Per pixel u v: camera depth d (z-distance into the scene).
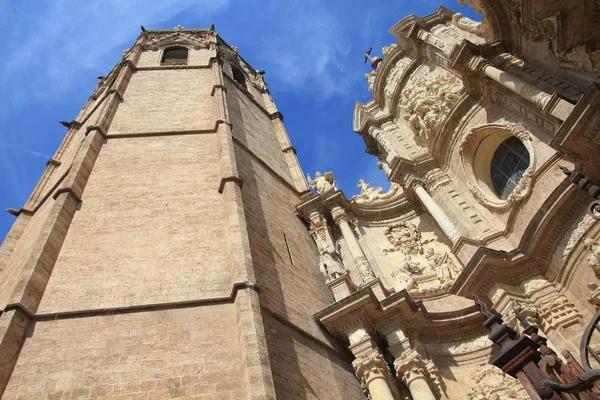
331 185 23.45
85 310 11.64
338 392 12.97
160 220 15.23
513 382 14.28
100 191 16.19
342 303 14.98
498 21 16.88
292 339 13.16
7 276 15.31
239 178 16.92
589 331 6.16
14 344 10.32
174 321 11.72
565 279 13.59
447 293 17.98
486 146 18.72
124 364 10.54
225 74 29.59
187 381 10.32
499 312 14.48
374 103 28.31
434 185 20.06
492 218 17.30
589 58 13.30
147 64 28.67
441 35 22.30
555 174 14.61
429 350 15.90
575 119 11.70
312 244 20.08
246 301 11.74
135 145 19.28
